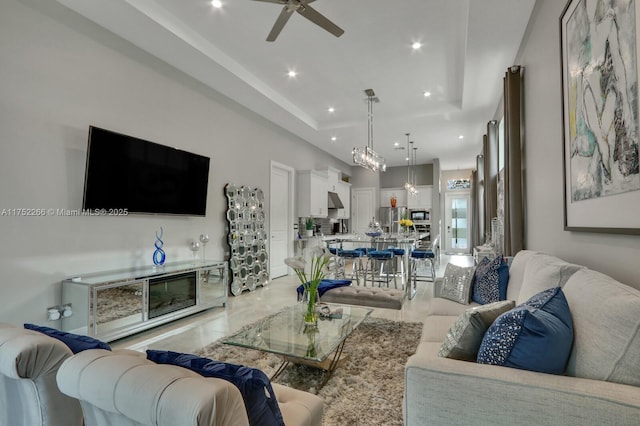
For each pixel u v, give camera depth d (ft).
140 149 11.89
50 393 3.43
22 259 9.07
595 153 5.78
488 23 10.64
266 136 20.18
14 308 8.90
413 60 13.96
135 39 11.68
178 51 12.37
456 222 39.73
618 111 4.96
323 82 16.12
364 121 21.09
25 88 9.15
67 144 10.09
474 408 3.70
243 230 17.66
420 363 4.04
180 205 13.64
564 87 7.22
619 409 3.15
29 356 3.25
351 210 36.86
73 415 3.62
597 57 5.64
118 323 10.14
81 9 10.11
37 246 9.38
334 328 8.09
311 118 21.47
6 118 8.78
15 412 3.89
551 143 8.55
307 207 23.93
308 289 8.36
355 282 20.21
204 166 14.78
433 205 33.22
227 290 15.23
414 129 22.22
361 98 18.12
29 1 9.23
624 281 5.08
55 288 9.74
